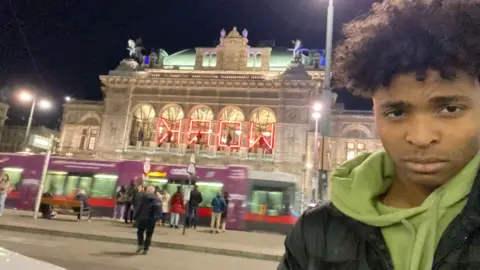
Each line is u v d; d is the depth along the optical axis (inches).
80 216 788.6
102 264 388.2
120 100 1871.3
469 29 39.3
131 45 2123.5
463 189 41.6
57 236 561.6
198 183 898.1
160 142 1838.1
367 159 53.6
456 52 38.4
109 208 917.2
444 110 39.7
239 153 1724.9
